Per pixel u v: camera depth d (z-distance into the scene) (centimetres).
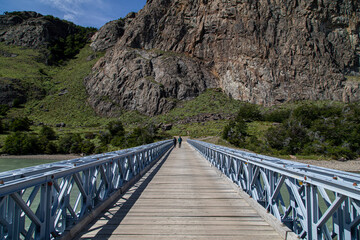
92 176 450
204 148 1638
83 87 8944
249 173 552
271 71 7825
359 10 8750
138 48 9281
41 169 340
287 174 348
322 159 2911
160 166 1241
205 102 7562
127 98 8000
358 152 3088
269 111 6838
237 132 4084
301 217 336
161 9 9638
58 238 318
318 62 7869
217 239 358
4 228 249
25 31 12306
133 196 614
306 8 8338
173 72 8212
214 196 617
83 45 13150
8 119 6322
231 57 8338
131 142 4034
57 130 5650
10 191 236
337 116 4534
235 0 8650
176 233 380
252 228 402
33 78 8975
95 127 6369
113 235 372
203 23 8956
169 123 6419
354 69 8388
